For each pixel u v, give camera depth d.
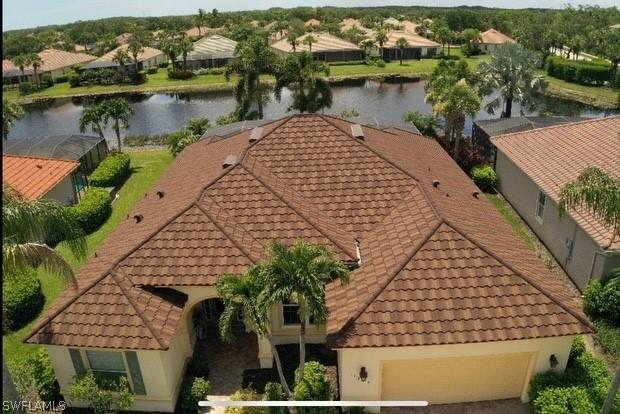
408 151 29.02
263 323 14.43
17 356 20.64
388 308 16.64
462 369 17.42
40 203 15.08
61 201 34.53
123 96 88.19
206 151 30.12
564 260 26.00
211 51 108.44
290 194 22.44
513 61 49.59
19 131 67.81
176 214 20.11
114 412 17.31
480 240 18.86
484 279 17.25
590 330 16.17
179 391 18.73
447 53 124.56
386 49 116.38
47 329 16.98
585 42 101.56
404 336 16.02
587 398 15.98
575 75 87.50
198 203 20.58
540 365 17.17
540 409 16.16
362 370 16.75
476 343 16.44
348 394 17.42
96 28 197.12
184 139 44.12
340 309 17.45
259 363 19.94
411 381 17.62
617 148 27.25
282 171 23.73
